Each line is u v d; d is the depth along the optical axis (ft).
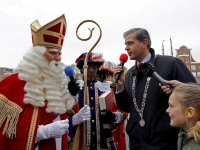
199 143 4.64
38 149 6.92
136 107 7.97
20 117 6.70
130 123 8.17
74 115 8.89
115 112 10.30
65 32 8.27
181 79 7.41
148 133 7.46
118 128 13.73
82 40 8.75
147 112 7.59
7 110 6.48
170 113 5.32
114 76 8.71
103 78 13.51
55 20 7.64
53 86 7.44
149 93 7.68
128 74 8.86
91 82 10.72
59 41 7.80
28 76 6.96
